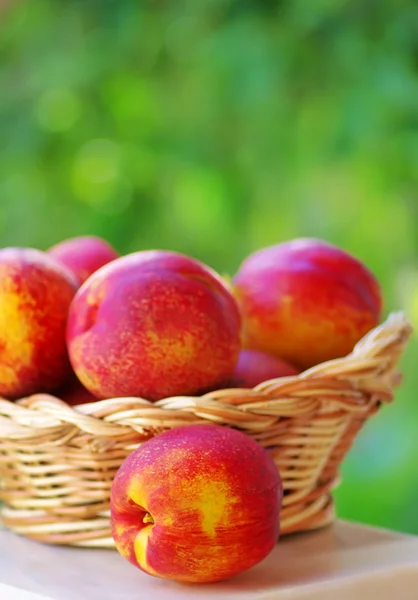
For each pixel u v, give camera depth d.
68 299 0.81
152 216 1.54
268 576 0.72
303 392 0.76
